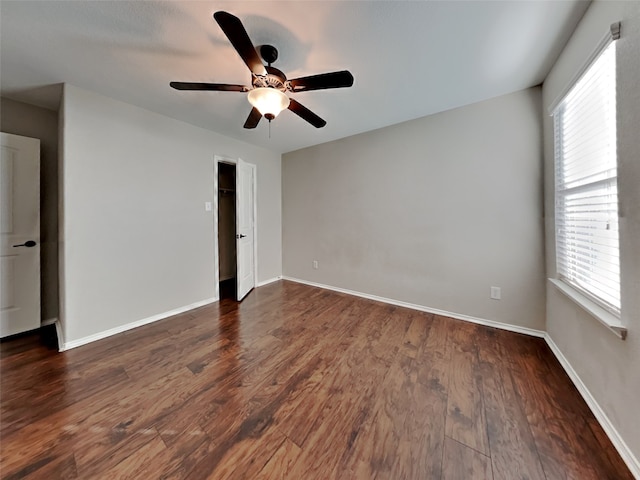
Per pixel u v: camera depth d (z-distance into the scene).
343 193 3.62
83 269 2.23
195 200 3.10
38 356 2.01
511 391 1.58
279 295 3.59
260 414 1.41
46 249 2.56
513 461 1.13
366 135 3.32
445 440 1.24
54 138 2.57
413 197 2.97
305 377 1.74
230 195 4.53
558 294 1.94
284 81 1.66
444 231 2.77
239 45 1.32
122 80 2.08
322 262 3.95
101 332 2.34
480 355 1.99
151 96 2.34
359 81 2.11
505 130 2.37
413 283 3.03
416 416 1.39
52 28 1.51
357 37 1.61
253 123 2.19
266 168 4.13
